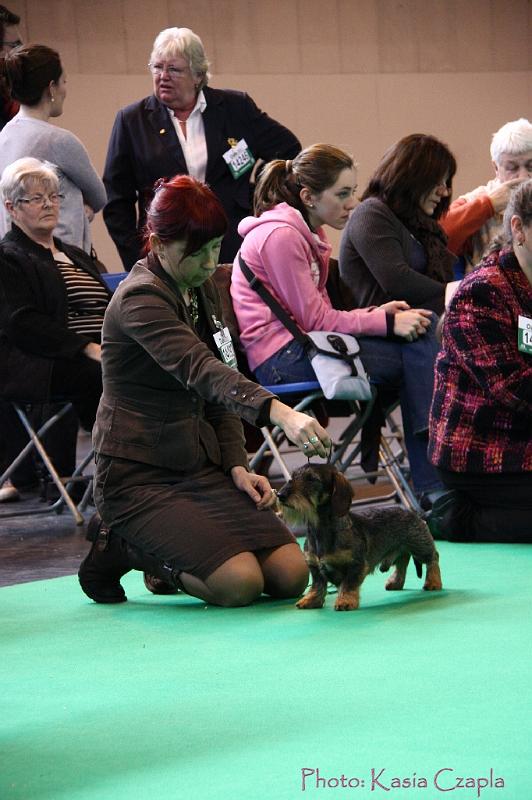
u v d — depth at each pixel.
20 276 6.93
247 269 6.57
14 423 8.23
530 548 5.78
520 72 15.01
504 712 3.00
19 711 3.25
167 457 4.68
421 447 6.59
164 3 13.43
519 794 2.46
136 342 4.58
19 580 5.45
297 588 4.70
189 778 2.66
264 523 4.75
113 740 2.95
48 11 13.02
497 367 5.89
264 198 6.66
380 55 14.42
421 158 6.90
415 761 2.67
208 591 4.56
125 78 13.29
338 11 14.20
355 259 7.07
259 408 4.27
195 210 4.47
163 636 4.11
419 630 3.98
